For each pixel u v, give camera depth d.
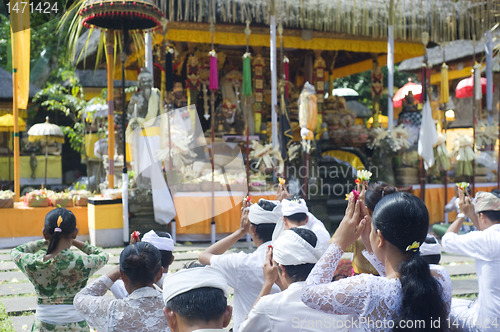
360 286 1.52
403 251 1.58
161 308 1.86
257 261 2.30
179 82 10.32
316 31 9.93
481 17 9.82
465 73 13.52
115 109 10.60
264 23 8.78
